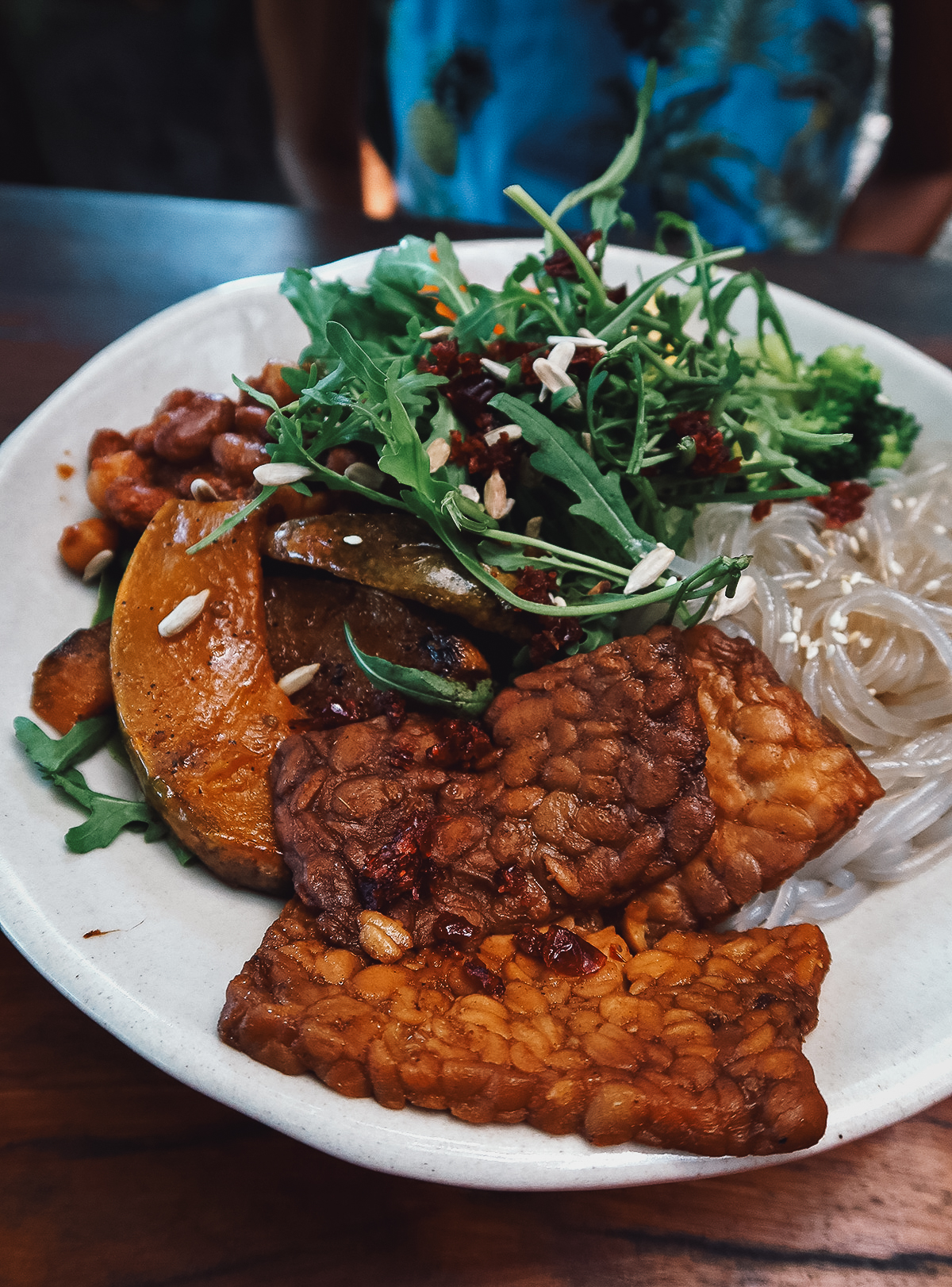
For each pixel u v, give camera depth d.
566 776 0.17
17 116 0.58
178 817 0.17
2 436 0.26
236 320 0.26
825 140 0.44
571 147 0.43
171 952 0.16
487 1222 0.16
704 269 0.23
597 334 0.21
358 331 0.23
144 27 0.67
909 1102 0.15
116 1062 0.17
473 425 0.20
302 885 0.16
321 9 0.45
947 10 0.43
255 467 0.22
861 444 0.25
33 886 0.16
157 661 0.19
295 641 0.20
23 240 0.33
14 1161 0.16
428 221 0.35
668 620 0.19
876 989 0.17
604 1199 0.16
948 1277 0.16
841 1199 0.16
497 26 0.42
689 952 0.16
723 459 0.21
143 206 0.34
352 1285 0.15
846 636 0.22
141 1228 0.15
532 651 0.19
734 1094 0.14
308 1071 0.15
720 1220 0.16
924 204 0.47
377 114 0.52
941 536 0.23
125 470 0.22
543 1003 0.15
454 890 0.17
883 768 0.21
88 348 0.29
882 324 0.32
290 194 0.64
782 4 0.40
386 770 0.17
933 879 0.19
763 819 0.17
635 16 0.40
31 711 0.19
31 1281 0.15
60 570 0.21
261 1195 0.16
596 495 0.20
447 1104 0.14
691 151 0.42
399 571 0.19
